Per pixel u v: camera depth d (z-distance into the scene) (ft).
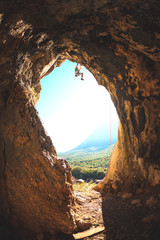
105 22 9.53
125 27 9.07
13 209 9.80
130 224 10.61
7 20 6.43
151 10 6.91
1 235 8.53
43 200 10.02
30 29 8.55
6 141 9.72
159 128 12.39
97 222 11.77
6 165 9.73
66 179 10.97
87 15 9.16
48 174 10.39
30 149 10.33
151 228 9.29
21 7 6.34
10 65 8.71
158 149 12.67
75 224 10.70
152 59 10.55
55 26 9.82
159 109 12.05
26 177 10.07
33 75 13.00
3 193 9.70
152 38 8.53
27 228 9.73
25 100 10.39
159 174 12.56
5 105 9.51
